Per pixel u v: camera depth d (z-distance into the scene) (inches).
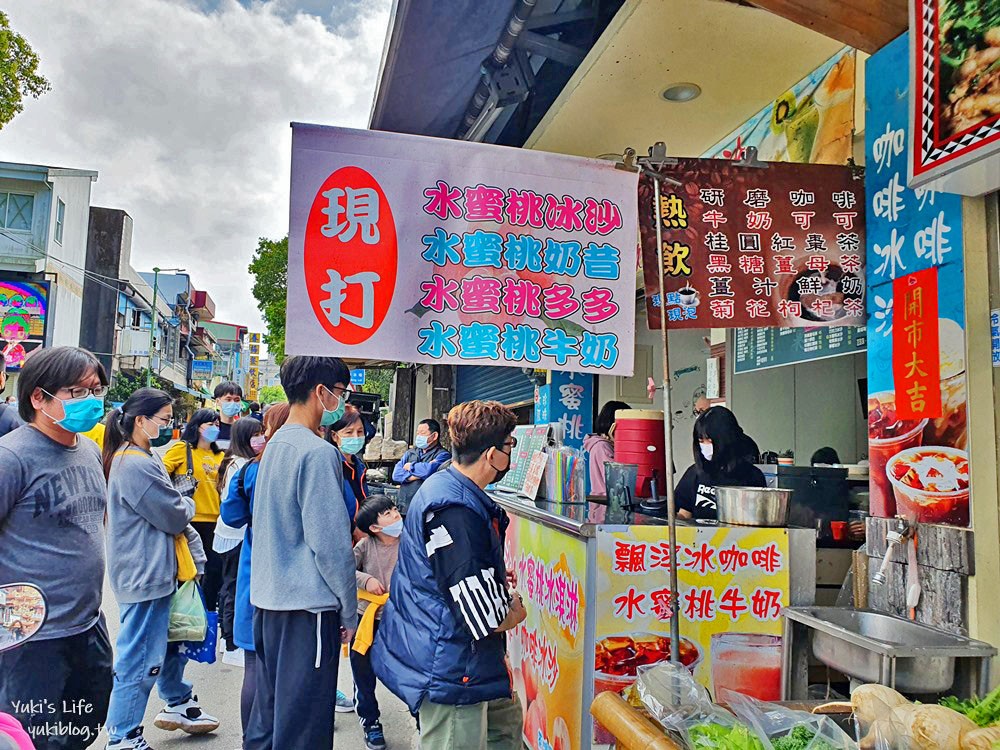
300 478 95.7
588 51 165.2
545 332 101.9
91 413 90.5
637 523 103.4
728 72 153.3
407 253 98.7
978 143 79.7
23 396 90.9
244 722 119.7
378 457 386.3
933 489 97.7
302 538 95.9
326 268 96.4
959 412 94.5
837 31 107.9
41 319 730.2
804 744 69.1
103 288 955.3
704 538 103.1
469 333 99.9
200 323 1959.9
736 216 109.9
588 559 100.2
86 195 841.5
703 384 252.4
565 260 103.0
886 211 107.7
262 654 99.6
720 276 108.3
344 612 95.7
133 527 122.2
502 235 101.3
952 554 92.7
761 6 105.8
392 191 98.7
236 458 165.2
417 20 149.8
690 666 101.3
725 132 187.8
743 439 131.6
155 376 1107.3
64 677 90.8
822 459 186.1
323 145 97.3
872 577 106.7
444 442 445.4
